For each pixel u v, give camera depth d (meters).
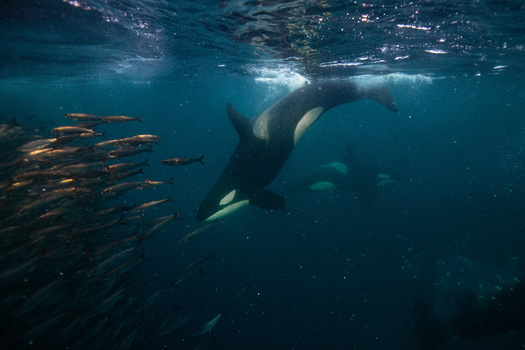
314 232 18.30
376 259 14.92
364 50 12.31
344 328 10.98
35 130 13.48
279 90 25.81
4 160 7.27
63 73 21.31
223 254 15.85
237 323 11.09
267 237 17.73
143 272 13.91
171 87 33.94
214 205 8.61
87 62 17.22
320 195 24.67
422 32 9.95
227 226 19.14
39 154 6.14
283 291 12.84
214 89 36.31
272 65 16.09
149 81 27.91
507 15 8.44
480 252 14.16
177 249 16.39
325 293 12.71
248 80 24.66
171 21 9.32
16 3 8.20
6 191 5.32
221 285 13.23
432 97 43.50
